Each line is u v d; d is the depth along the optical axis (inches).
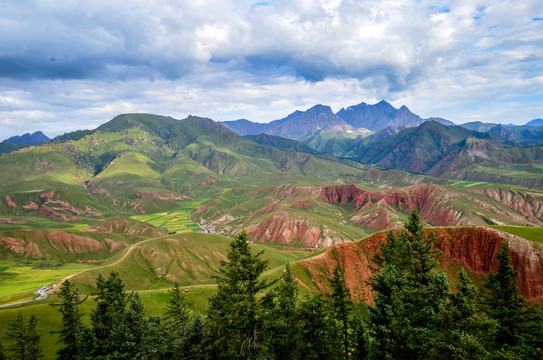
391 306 1307.8
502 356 1015.6
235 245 1243.2
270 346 1477.6
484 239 3380.9
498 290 1408.7
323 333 1535.4
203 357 1450.5
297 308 1598.2
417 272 1727.4
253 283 1217.4
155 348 1486.2
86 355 1774.1
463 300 1151.0
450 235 3604.8
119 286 2087.8
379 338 1305.4
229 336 1294.3
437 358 1074.1
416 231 1802.4
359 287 3582.7
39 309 2635.3
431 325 1268.5
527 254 3073.3
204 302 3216.0
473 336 1042.7
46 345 2272.4
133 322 1483.8
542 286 2893.7
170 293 1995.6
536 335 1298.0
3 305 3326.8
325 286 3597.4
